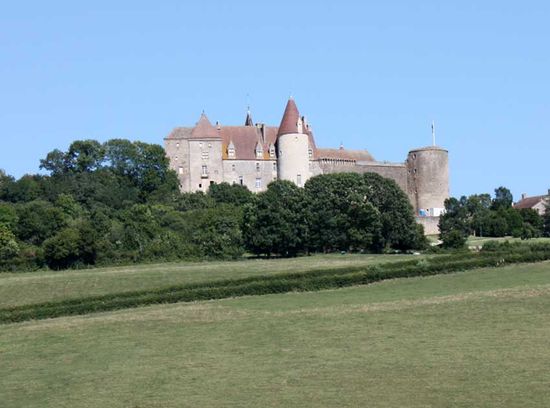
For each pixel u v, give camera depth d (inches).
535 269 4047.7
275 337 2689.5
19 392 2154.3
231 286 3703.3
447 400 1873.8
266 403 1924.2
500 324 2699.3
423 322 2802.7
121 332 2906.0
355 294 3555.6
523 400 1841.8
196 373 2256.4
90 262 5639.8
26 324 3216.0
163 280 4426.7
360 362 2282.2
